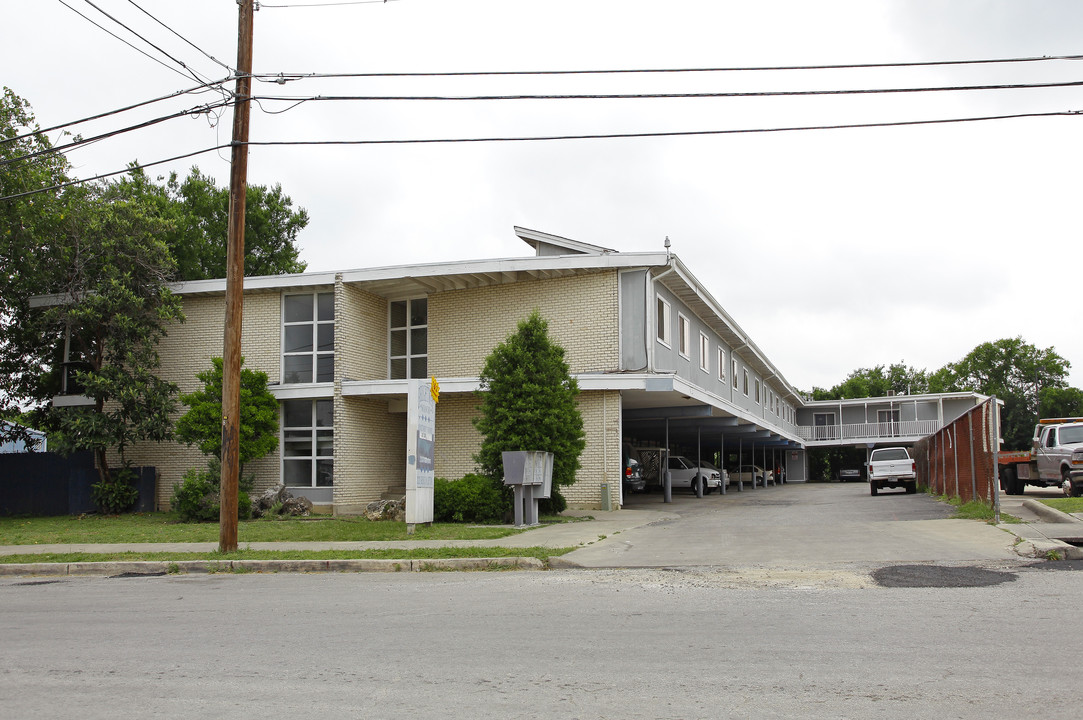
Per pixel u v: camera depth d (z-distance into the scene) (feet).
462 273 69.56
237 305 43.39
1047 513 44.39
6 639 23.85
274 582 34.83
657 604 26.37
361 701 16.71
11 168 65.00
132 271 72.18
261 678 18.70
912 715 15.01
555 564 37.06
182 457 75.15
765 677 17.61
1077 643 19.79
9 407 85.87
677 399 75.36
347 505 69.46
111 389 69.26
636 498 93.40
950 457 68.80
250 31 43.86
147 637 23.63
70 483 74.49
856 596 26.58
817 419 191.62
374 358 76.23
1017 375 224.33
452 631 23.17
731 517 57.88
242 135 43.60
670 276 71.97
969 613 23.35
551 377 55.98
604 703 16.16
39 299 74.18
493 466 56.49
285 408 74.33
